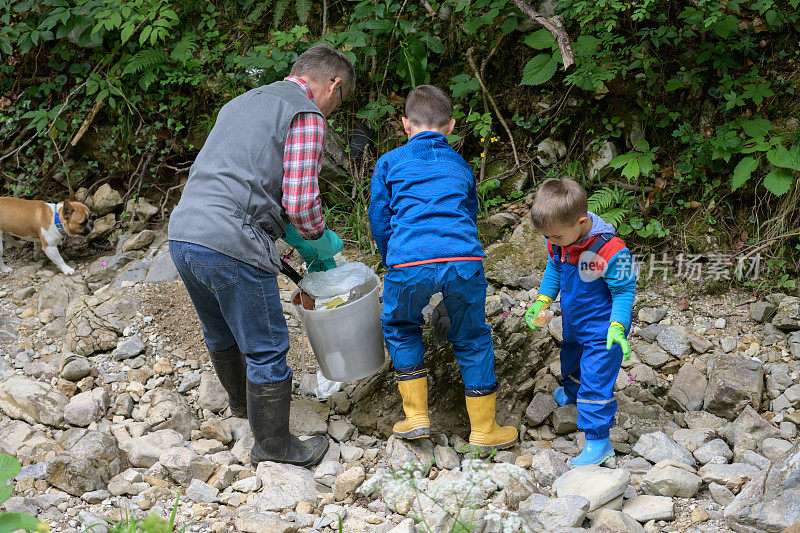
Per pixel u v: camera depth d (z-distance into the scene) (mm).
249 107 2746
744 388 3131
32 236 4695
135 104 5117
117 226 5094
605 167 4445
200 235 2635
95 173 5289
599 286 2709
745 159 3963
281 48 4855
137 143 5156
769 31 4359
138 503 2705
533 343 3512
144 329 3867
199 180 2713
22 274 4766
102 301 3994
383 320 2955
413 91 3074
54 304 4363
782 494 2381
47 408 3289
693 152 4309
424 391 2945
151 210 5027
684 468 2725
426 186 2861
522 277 4031
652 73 4301
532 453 3016
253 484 2809
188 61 4977
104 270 4609
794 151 3885
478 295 2828
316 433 3170
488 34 4762
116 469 2916
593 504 2498
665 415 3225
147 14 4812
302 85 2855
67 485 2791
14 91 5328
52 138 5102
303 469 2938
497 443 2982
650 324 3793
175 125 5102
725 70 4270
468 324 2885
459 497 2648
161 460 2893
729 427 2986
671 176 4344
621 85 4445
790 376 3307
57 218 4613
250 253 2654
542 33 4430
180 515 2650
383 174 2980
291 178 2693
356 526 2531
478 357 2918
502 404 3268
